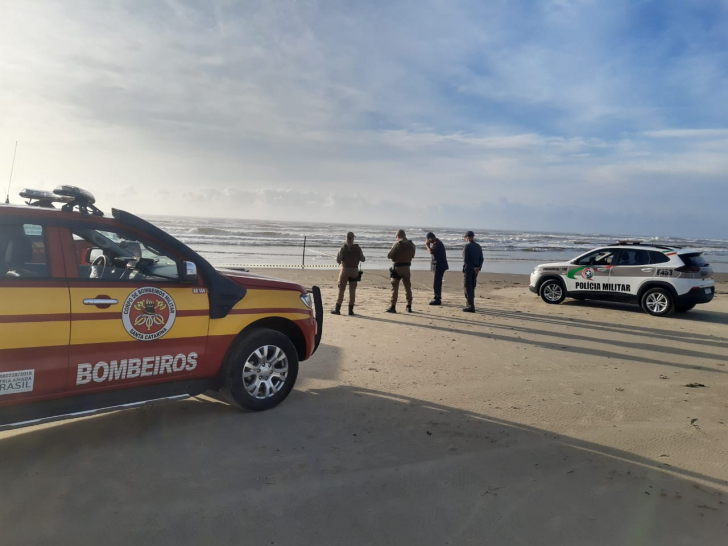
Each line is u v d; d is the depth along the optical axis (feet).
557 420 16.24
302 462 12.65
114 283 13.04
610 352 26.30
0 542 9.13
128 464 12.27
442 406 17.20
